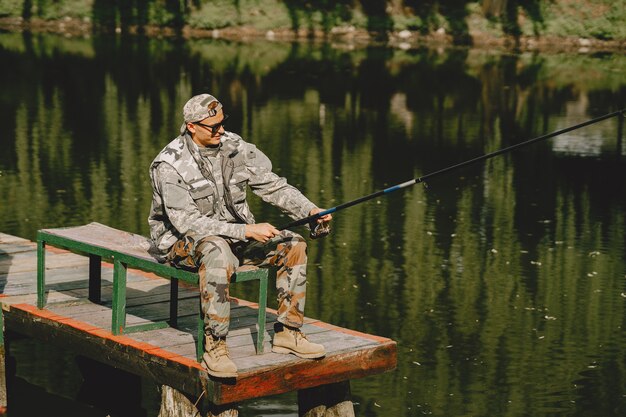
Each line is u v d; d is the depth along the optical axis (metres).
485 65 25.30
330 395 5.53
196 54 25.97
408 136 16.05
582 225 10.95
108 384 6.77
